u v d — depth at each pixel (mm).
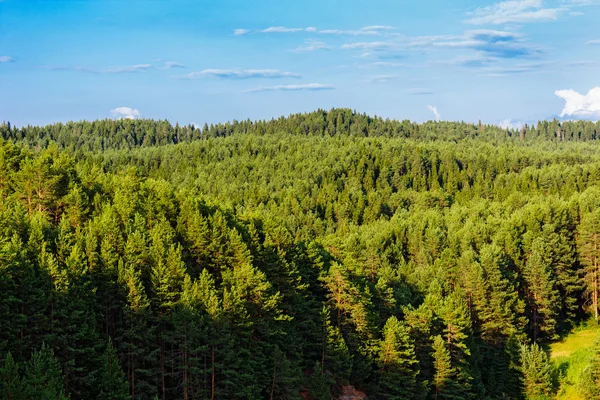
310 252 76500
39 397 38531
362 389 69062
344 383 67750
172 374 53875
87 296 52688
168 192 79688
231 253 68125
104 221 62594
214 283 64562
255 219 83688
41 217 65250
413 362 67562
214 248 67875
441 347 68875
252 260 70125
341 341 66812
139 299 53688
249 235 74500
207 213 79875
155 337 54781
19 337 48250
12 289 48750
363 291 72062
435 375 69500
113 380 46312
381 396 68438
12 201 73312
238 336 57688
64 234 60344
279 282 68875
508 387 76938
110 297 55781
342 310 72312
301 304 68125
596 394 70875
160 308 56156
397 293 81562
